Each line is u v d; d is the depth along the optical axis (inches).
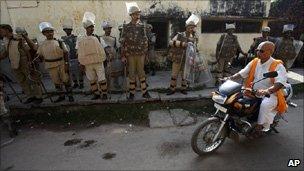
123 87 248.5
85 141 179.5
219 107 150.4
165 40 327.9
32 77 210.5
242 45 344.2
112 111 218.4
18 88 265.0
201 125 149.8
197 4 314.3
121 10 303.6
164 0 306.7
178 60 220.5
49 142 179.3
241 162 151.9
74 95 238.5
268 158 155.7
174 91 235.8
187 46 215.0
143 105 225.0
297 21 370.0
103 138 182.9
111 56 229.3
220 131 153.8
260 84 159.5
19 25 293.9
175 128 195.3
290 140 175.8
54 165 152.3
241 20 331.0
